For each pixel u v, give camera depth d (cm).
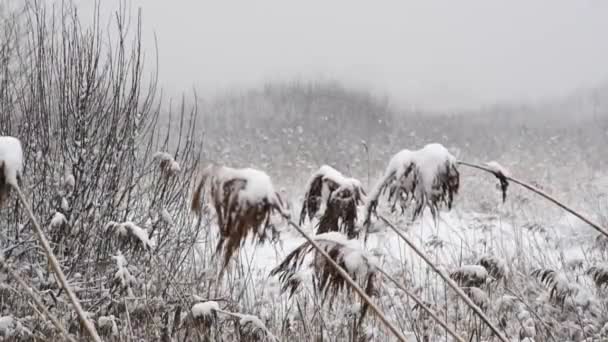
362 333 344
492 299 403
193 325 299
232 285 398
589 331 375
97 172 407
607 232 212
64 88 425
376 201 220
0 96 424
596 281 335
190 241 433
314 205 236
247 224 174
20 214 388
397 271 466
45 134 420
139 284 371
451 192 208
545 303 403
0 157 183
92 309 365
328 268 208
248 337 295
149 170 443
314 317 361
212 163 187
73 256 388
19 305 354
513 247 565
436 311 392
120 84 432
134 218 422
